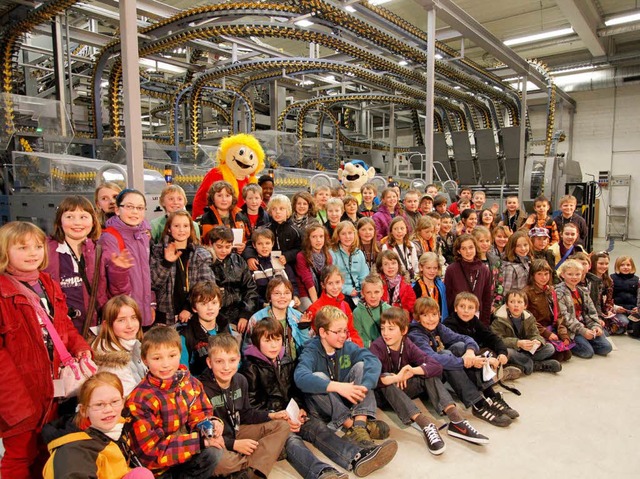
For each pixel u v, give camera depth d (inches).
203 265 91.9
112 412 56.8
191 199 206.7
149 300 84.9
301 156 343.0
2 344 56.9
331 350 90.7
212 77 269.9
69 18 298.0
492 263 141.0
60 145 217.6
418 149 414.9
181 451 62.7
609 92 462.0
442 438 86.4
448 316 115.9
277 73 296.7
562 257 162.1
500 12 329.1
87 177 152.7
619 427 89.8
